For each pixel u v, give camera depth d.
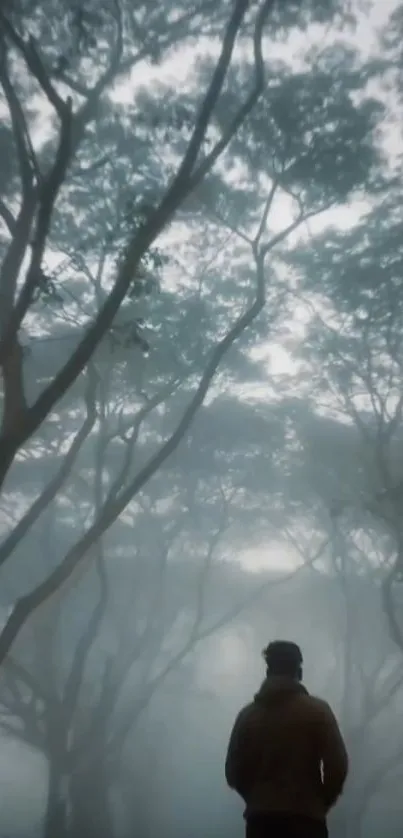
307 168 19.59
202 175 12.23
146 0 15.00
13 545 13.31
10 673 21.94
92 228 19.88
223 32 15.48
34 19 13.73
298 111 19.09
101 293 21.11
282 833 5.04
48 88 11.27
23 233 12.31
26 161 12.41
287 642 5.52
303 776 5.13
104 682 22.61
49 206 11.12
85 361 10.95
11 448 10.54
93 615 22.17
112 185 19.23
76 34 13.91
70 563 13.30
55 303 20.31
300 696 5.29
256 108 18.86
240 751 5.28
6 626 12.95
